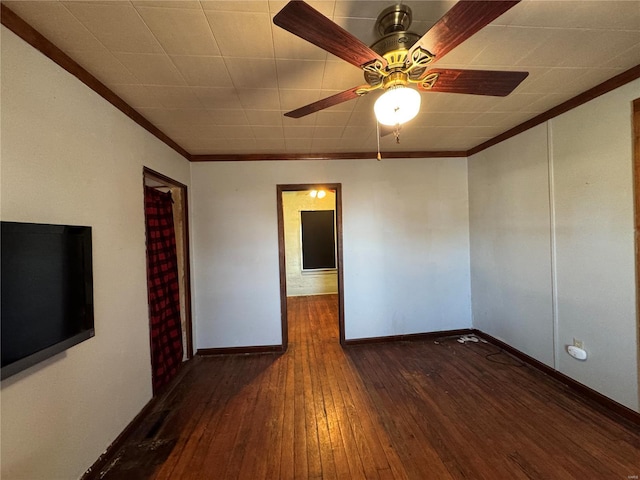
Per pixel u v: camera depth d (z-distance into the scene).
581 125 2.23
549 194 2.55
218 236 3.47
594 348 2.22
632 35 1.51
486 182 3.38
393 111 1.30
